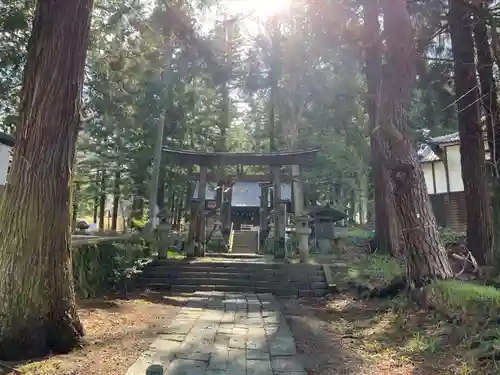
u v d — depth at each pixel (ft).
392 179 20.80
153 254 37.32
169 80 41.16
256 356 13.43
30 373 10.87
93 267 24.66
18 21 29.78
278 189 41.75
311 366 12.70
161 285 30.17
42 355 12.44
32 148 13.25
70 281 13.98
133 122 51.39
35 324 12.57
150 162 59.26
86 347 13.46
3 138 33.96
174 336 15.71
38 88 13.50
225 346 14.55
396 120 20.71
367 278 27.81
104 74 36.99
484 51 27.04
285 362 12.84
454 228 54.19
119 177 61.05
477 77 27.09
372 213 83.25
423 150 63.72
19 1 30.68
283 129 69.77
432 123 35.32
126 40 28.68
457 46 27.63
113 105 41.34
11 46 31.81
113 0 29.45
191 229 40.63
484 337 12.82
